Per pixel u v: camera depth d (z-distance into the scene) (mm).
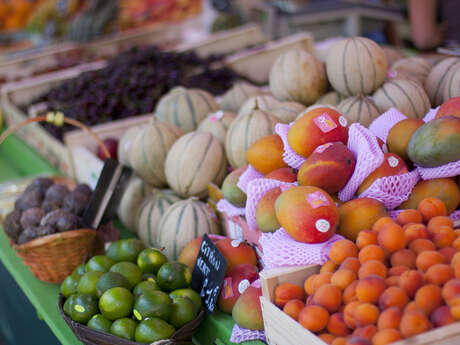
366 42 1608
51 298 1556
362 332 1089
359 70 1594
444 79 1590
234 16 3531
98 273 1393
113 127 2064
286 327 1188
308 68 1697
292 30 3463
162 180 1738
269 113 1601
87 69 2752
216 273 1355
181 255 1489
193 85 2385
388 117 1454
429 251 1139
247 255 1415
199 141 1625
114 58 2689
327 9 3270
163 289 1389
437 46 2547
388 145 1380
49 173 2211
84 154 1940
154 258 1413
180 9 4129
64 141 2137
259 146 1420
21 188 2012
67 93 2354
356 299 1127
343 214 1278
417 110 1568
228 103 1884
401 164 1309
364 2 3240
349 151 1304
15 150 2658
